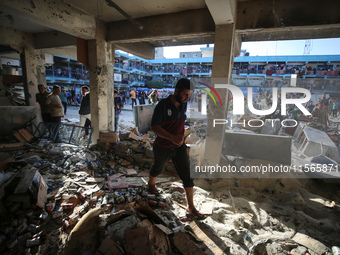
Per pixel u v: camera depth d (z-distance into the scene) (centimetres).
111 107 509
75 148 444
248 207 249
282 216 233
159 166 242
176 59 3972
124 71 3488
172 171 351
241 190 294
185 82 195
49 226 204
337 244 190
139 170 361
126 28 432
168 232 170
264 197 277
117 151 413
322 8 278
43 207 223
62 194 257
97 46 432
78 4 358
